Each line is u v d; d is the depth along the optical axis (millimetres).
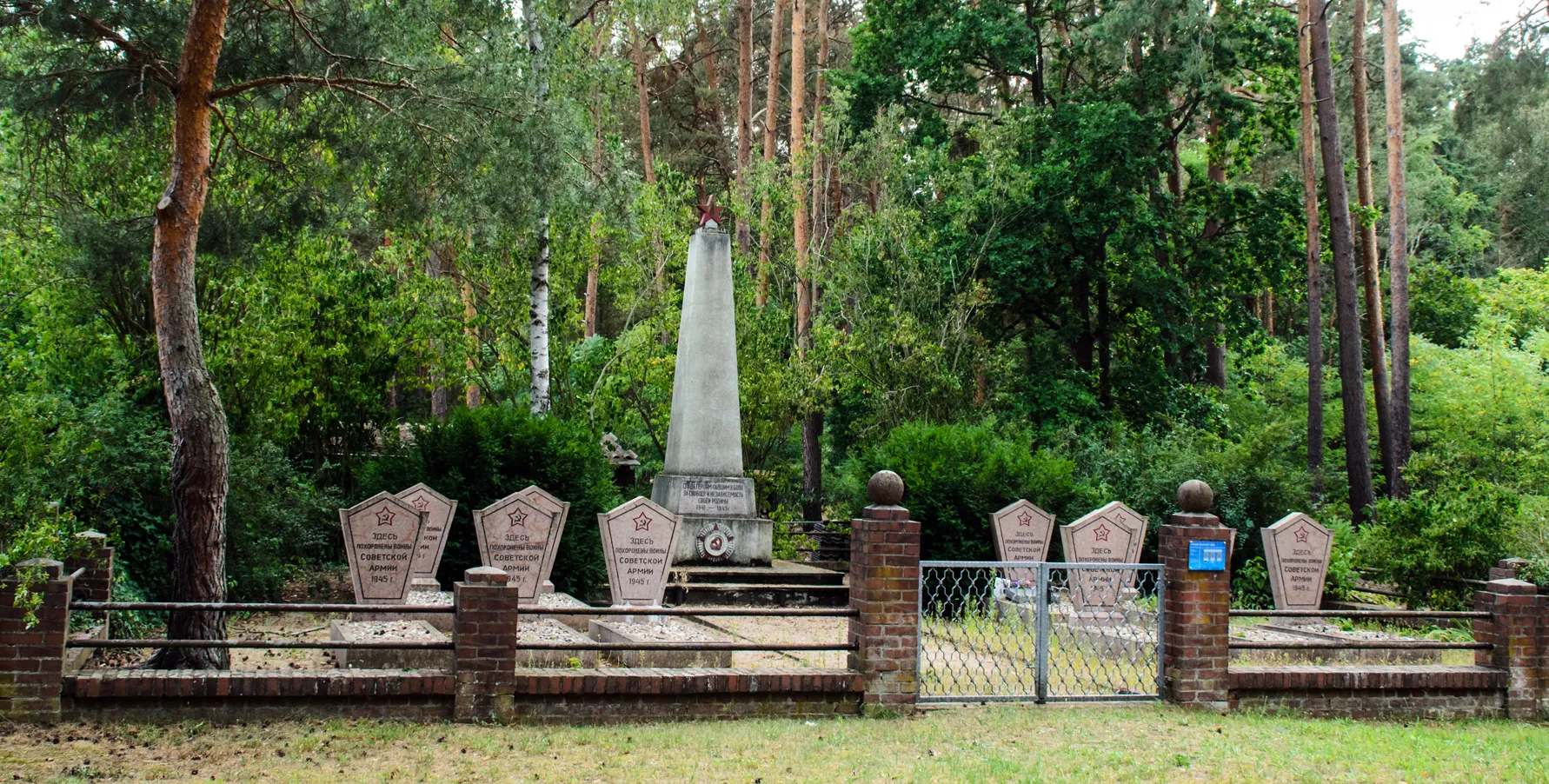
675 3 25000
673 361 26453
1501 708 11430
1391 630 16609
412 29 15484
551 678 9172
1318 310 27609
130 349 18109
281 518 17000
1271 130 33938
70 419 12930
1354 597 19219
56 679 8367
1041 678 10570
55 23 12977
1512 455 32062
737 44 41000
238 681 8609
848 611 10055
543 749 8242
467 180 15875
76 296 18234
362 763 7727
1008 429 24359
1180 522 10781
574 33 20641
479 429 18734
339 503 19609
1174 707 10484
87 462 13625
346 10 14938
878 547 10070
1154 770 8156
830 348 26812
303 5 15438
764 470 28203
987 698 10453
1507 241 47250
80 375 17891
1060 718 9844
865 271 27422
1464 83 30062
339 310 22516
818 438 33156
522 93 15633
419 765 7730
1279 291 30938
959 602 17703
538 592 15031
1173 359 31594
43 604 8375
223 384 18938
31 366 13492
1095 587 15234
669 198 27047
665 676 9438
